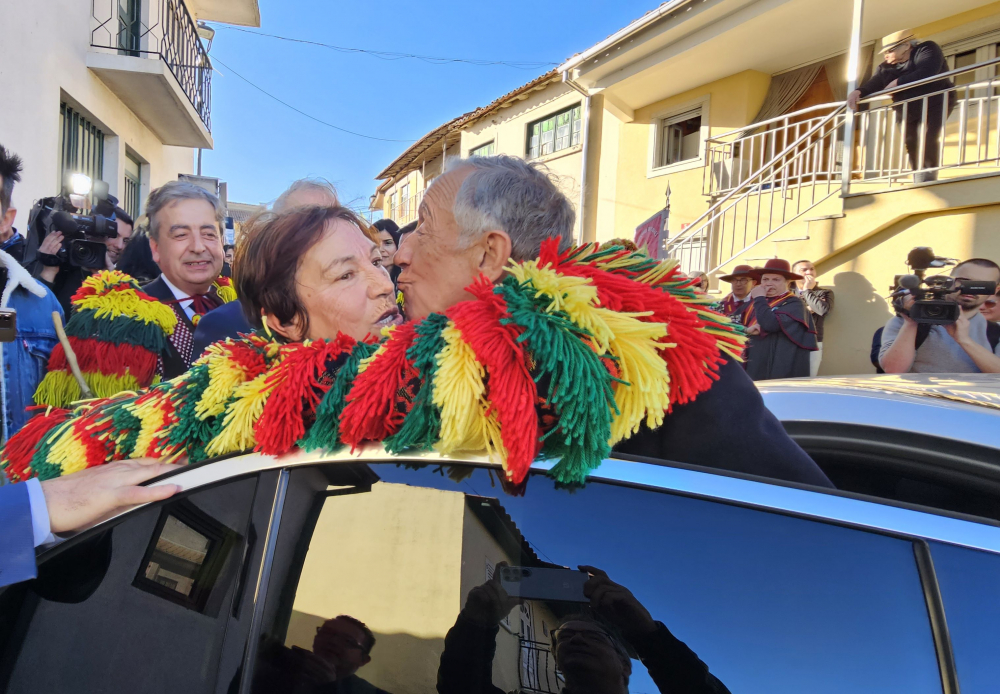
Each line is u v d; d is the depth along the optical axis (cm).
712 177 811
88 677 88
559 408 77
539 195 106
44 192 562
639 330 82
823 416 119
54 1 579
